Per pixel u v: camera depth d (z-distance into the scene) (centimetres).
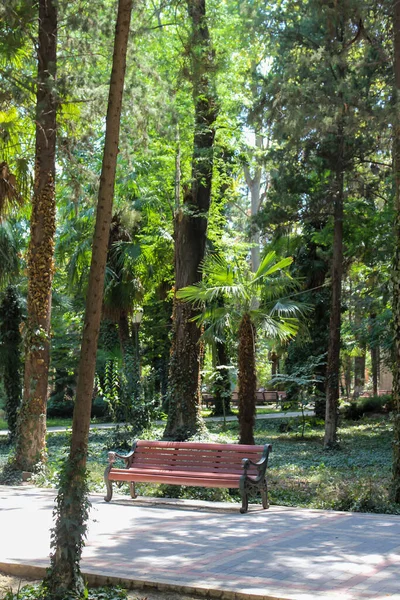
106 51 1605
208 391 3772
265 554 766
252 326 1509
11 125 1683
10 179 1589
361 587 628
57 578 647
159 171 2295
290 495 1239
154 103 1653
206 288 1562
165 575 685
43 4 1540
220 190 2962
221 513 1052
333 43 1856
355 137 2086
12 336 2317
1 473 1512
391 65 1969
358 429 2711
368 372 5769
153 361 3634
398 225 1246
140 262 2925
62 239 3209
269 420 3188
